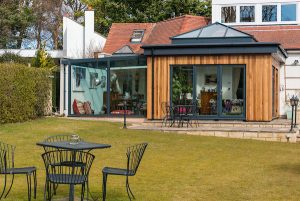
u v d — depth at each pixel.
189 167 12.62
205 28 23.02
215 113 21.75
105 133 18.11
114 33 34.28
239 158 14.11
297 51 25.97
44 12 50.16
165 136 18.05
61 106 25.83
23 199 9.04
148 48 22.17
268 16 29.89
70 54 33.16
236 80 21.56
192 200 9.20
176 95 22.16
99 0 48.28
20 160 12.93
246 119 21.33
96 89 25.23
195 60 21.94
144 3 45.66
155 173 11.83
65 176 8.47
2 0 42.12
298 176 11.60
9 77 19.69
